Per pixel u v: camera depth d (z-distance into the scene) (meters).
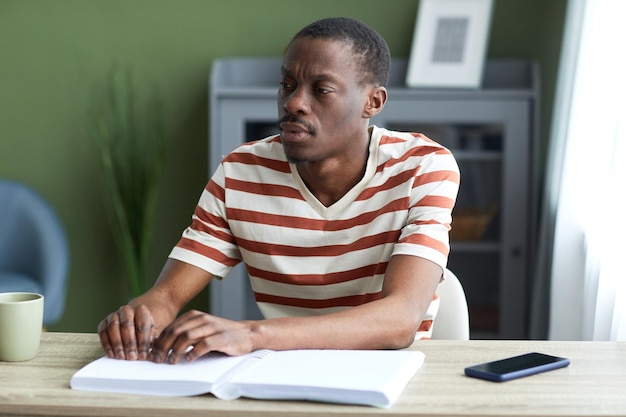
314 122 1.87
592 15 3.16
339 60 1.88
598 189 2.97
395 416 1.34
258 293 2.15
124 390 1.44
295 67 1.88
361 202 2.03
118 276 4.47
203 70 4.37
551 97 4.12
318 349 1.64
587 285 2.98
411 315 1.75
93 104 4.41
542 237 3.62
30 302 1.61
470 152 3.84
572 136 3.26
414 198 2.00
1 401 1.40
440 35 3.98
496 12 4.20
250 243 2.09
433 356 1.66
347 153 1.99
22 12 4.39
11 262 4.05
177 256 2.10
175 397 1.42
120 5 4.37
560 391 1.45
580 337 3.17
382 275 2.03
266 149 2.12
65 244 4.01
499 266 3.88
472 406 1.37
